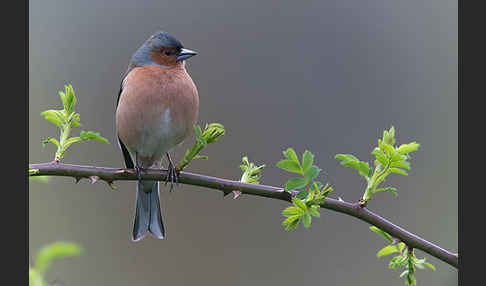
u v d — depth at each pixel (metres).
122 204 11.48
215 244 11.56
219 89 12.16
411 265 6.20
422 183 11.59
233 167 11.68
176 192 11.76
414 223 11.24
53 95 11.93
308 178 5.95
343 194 11.36
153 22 12.48
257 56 12.39
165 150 8.70
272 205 11.71
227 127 11.91
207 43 12.41
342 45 12.49
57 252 4.84
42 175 6.50
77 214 11.27
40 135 11.48
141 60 8.77
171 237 11.57
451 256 6.07
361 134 11.98
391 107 12.21
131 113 8.27
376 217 6.21
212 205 11.76
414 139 11.99
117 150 11.81
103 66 12.23
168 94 8.30
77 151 11.61
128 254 11.36
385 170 6.21
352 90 12.29
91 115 11.97
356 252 11.13
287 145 11.85
